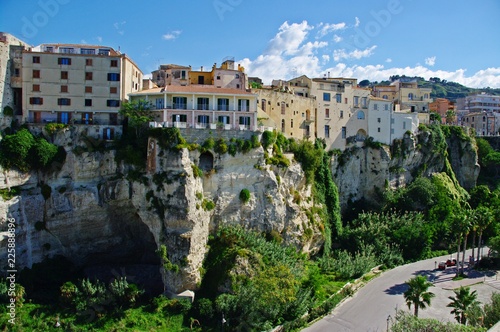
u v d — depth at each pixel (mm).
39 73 78562
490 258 86188
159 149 69875
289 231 80562
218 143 74250
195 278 67125
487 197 114250
